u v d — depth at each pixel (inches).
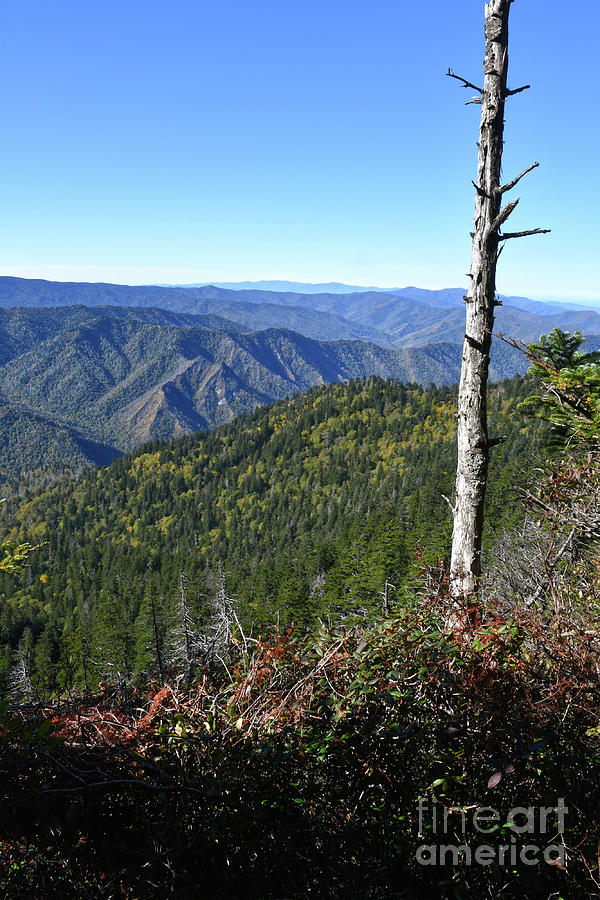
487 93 214.7
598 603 173.0
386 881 113.7
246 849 111.7
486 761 118.5
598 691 125.5
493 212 220.5
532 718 122.3
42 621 3464.6
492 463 1740.9
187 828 109.0
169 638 967.6
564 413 272.2
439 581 155.6
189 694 133.3
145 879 107.0
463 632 137.7
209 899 108.0
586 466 225.3
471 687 124.9
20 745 109.2
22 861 105.7
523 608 159.5
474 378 233.0
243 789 112.3
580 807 115.8
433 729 121.7
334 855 113.1
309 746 118.0
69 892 105.2
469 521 238.8
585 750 119.2
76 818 105.4
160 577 3764.8
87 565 5073.8
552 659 131.6
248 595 2159.2
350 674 128.9
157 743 115.4
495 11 209.2
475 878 114.1
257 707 124.8
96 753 112.3
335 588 1397.6
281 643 136.3
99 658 1323.8
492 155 219.1
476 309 228.2
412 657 129.5
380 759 117.3
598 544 211.5
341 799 116.6
